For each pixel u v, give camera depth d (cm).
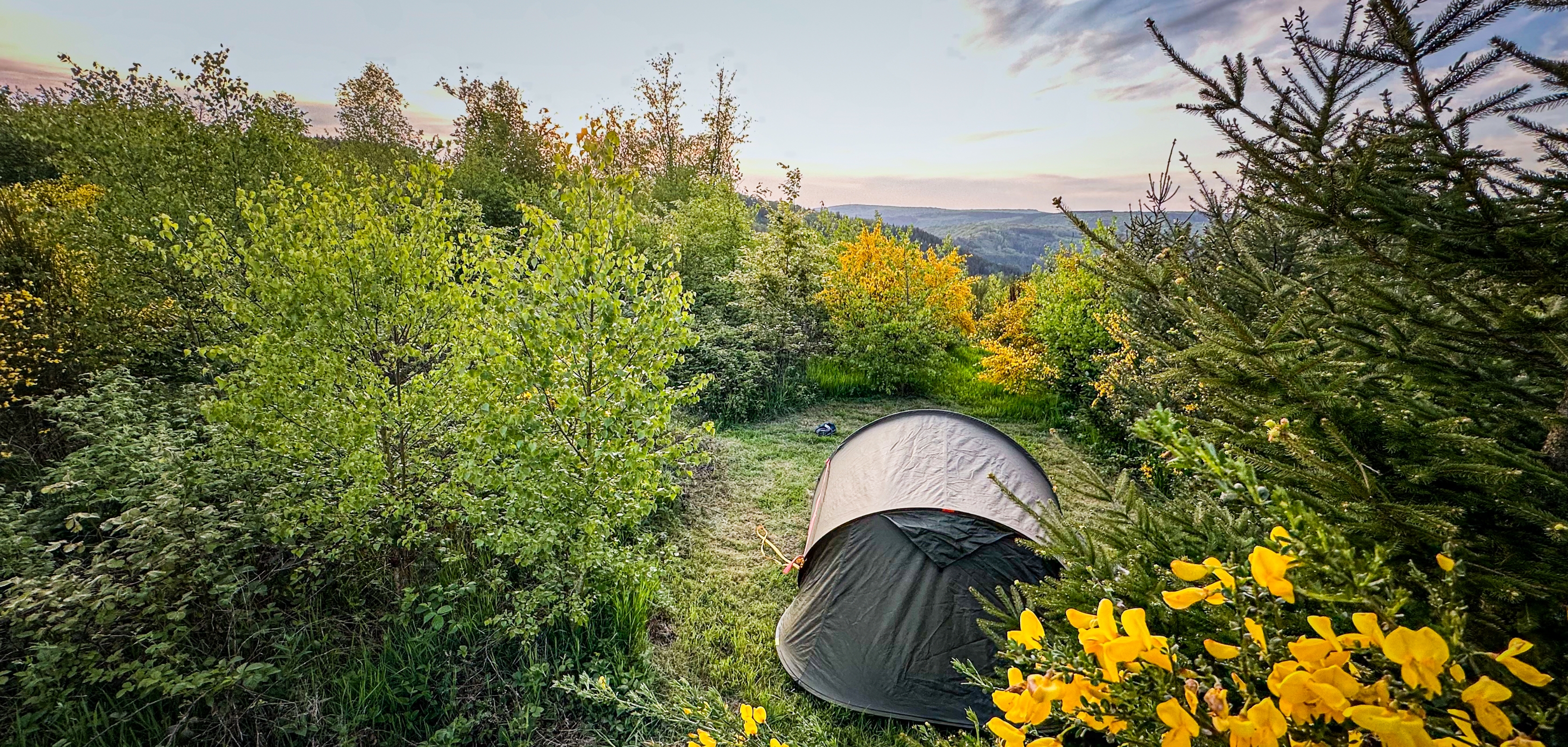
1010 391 921
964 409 943
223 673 299
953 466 436
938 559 371
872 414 920
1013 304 1327
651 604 429
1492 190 132
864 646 371
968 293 1113
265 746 294
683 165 1953
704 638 414
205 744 289
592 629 385
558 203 363
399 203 391
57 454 495
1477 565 116
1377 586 77
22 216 651
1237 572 95
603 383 370
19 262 606
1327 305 172
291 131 775
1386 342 152
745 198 1619
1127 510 194
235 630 335
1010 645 102
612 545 406
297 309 355
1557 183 116
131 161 664
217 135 712
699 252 1276
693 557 518
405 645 352
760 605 453
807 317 1110
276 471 391
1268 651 83
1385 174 138
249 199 370
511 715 333
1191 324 182
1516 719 99
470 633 368
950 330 1112
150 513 321
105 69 690
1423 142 136
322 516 371
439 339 396
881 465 458
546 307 353
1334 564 76
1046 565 368
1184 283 180
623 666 372
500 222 1520
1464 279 139
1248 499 152
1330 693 69
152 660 283
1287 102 154
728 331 945
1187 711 86
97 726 277
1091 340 805
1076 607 183
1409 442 142
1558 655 107
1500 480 128
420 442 427
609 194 355
